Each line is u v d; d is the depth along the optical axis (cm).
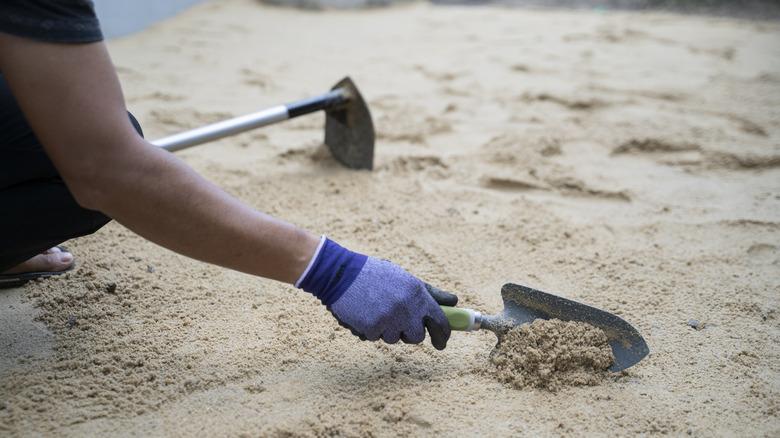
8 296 219
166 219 150
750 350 204
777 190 321
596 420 174
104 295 222
